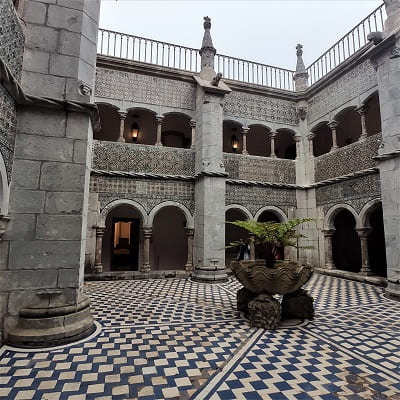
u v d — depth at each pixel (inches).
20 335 154.6
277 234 214.4
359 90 399.2
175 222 545.3
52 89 177.6
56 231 171.6
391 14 335.3
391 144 314.5
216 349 157.9
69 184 177.2
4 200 157.2
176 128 557.9
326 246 442.3
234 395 112.5
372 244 482.3
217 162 407.2
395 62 316.5
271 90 487.5
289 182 485.1
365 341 171.2
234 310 239.9
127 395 112.0
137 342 166.9
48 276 167.8
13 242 163.0
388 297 287.1
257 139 612.7
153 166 421.4
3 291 159.3
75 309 171.0
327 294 302.7
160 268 525.3
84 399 108.9
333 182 429.7
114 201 400.2
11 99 161.5
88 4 198.2
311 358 147.1
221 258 390.6
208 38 453.7
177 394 113.0
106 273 390.9
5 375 125.9
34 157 171.5
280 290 205.6
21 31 167.9
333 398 111.0
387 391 116.1
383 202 322.7
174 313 229.6
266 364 139.9
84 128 184.9
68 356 145.9
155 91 437.1
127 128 547.5
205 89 410.3
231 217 602.2
